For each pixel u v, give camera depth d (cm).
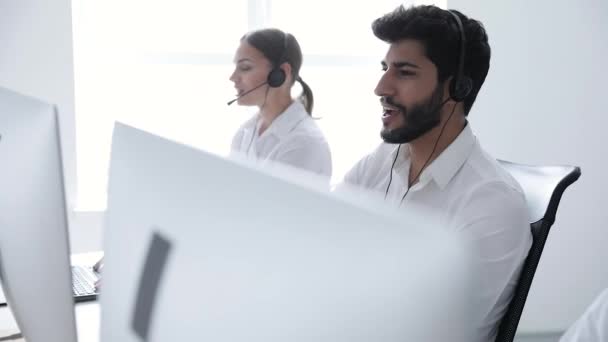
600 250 301
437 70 125
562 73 293
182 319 40
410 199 133
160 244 43
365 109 299
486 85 289
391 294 30
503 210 112
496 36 288
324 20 293
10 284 87
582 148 297
